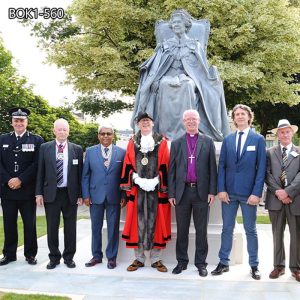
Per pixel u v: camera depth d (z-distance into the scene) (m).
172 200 5.02
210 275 4.92
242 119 4.99
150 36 14.71
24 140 5.58
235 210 4.99
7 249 5.55
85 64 14.80
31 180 5.50
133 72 14.05
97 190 5.29
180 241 5.05
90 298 4.12
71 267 5.24
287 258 5.91
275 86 15.25
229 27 13.64
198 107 6.05
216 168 5.03
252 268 4.88
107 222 5.30
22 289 4.39
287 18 14.62
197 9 13.62
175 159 5.04
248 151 4.91
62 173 5.32
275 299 4.12
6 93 19.58
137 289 4.41
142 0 14.69
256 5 14.47
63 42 14.98
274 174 4.97
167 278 4.80
